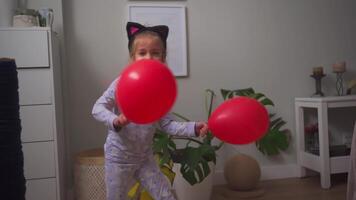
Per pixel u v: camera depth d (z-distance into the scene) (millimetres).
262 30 2656
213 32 2564
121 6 2410
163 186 1303
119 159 1233
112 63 2400
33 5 2174
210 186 2004
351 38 2848
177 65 2482
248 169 2203
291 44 2717
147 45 1206
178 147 2465
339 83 2809
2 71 970
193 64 2539
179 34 2479
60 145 2020
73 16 2332
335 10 2809
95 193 1927
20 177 1017
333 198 2104
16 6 2125
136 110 893
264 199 2127
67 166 2266
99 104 1175
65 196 2184
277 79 2689
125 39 2412
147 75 878
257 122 1074
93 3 2365
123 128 1197
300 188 2350
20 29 1808
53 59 1901
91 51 2367
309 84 2754
